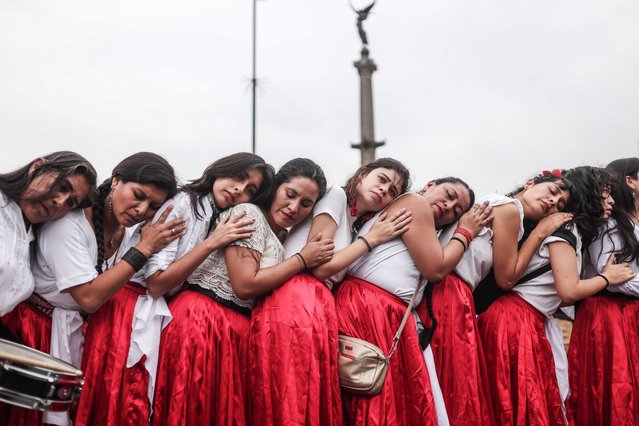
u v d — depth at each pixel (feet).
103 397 9.93
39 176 9.48
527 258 12.32
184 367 10.07
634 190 13.57
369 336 11.14
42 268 9.92
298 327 10.46
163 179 9.99
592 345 12.89
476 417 11.23
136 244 10.27
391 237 11.43
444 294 11.89
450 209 12.06
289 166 11.17
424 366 11.24
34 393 8.41
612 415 12.45
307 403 10.23
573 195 12.71
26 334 9.92
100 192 10.36
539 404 11.70
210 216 10.86
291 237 11.69
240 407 10.36
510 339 12.10
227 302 10.68
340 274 11.67
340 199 11.63
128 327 10.15
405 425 10.99
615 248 12.92
